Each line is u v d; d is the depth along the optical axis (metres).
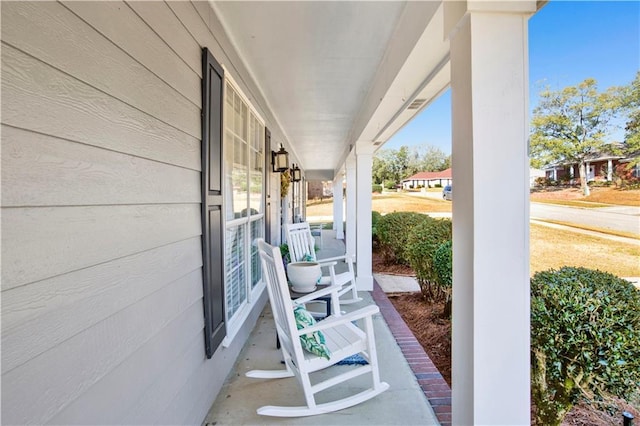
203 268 1.88
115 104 1.10
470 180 1.32
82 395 0.94
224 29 2.32
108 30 1.06
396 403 2.08
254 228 3.68
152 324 1.32
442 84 2.50
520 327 1.29
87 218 0.96
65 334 0.88
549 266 2.73
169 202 1.48
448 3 1.48
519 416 1.29
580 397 1.92
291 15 2.18
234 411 1.99
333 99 4.00
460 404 1.41
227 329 2.40
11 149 0.73
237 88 2.67
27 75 0.78
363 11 2.13
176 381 1.54
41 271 0.81
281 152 4.66
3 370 0.71
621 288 1.83
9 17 0.73
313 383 2.33
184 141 1.65
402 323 3.44
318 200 24.39
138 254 1.23
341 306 4.07
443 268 3.58
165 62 1.45
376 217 9.52
